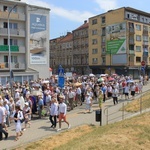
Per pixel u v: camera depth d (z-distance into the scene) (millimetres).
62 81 21938
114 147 11234
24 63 47594
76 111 22875
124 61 66000
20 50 46812
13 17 45531
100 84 30078
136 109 21875
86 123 17797
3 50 44750
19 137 14664
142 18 70312
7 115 16797
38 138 14398
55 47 100250
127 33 65625
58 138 14469
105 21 70875
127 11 66312
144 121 15688
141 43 69625
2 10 44875
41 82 30734
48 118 19797
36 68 49062
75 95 24812
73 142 12922
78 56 84812
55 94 20969
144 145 11875
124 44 65938
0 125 14188
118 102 26844
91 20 75625
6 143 13617
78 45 84750
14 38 46719
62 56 95125
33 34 48344
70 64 90062
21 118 14516
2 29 44375
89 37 76688
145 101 24688
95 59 74812
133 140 12312
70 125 17281
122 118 18406
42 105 19984
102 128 15195
